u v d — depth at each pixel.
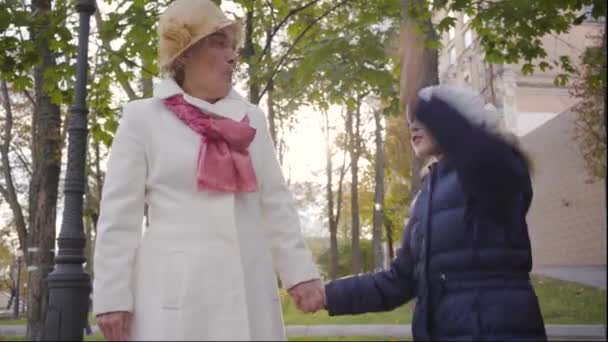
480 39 5.73
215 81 1.97
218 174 1.80
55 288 3.01
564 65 4.93
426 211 1.74
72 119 3.35
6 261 17.72
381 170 19.12
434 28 5.20
